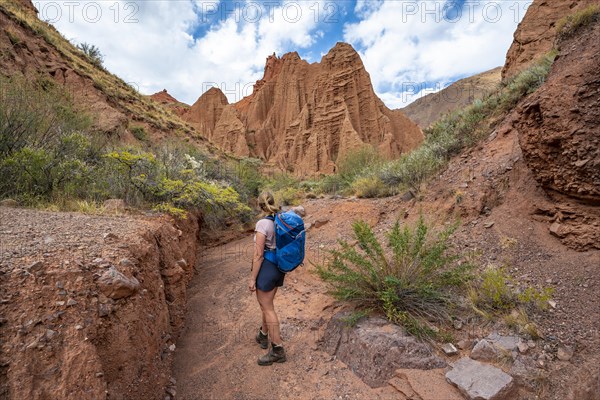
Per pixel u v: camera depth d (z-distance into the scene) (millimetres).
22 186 4453
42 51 12727
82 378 1842
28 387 1669
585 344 2748
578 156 3518
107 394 2016
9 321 1845
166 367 3064
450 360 2934
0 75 6914
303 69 57312
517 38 10602
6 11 12336
